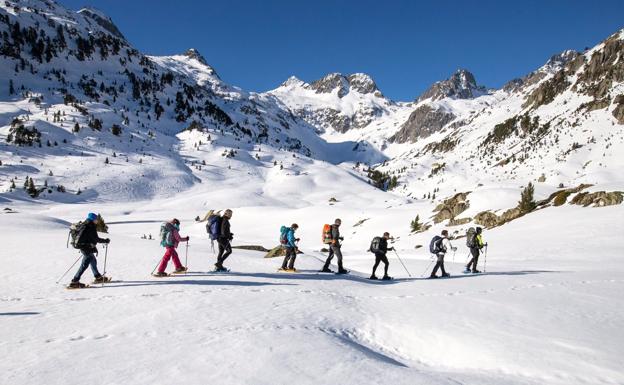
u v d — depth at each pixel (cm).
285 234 1688
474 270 1966
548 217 4253
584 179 19262
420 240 5478
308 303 1073
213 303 1017
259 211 11756
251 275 1529
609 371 600
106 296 1086
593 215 3756
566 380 586
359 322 938
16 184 18250
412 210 7994
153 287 1216
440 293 1252
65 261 1744
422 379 573
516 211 5116
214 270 1591
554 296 1159
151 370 569
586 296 1154
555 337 765
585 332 794
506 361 666
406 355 771
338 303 1098
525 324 859
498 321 888
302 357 641
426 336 825
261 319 880
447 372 649
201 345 684
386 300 1162
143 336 735
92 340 712
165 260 1441
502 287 1350
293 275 1593
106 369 571
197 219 12275
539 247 3052
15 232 3164
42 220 4394
